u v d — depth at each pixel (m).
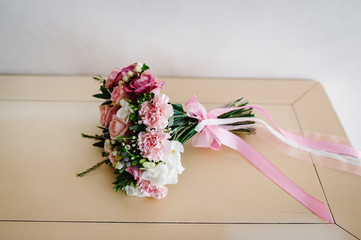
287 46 0.86
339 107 1.03
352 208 0.63
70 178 0.65
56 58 0.88
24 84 0.87
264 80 0.93
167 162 0.60
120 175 0.62
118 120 0.60
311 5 0.78
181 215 0.60
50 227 0.57
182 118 0.71
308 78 0.94
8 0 0.76
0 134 0.74
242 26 0.82
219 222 0.59
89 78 0.90
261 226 0.59
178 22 0.81
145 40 0.85
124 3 0.77
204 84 0.90
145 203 0.62
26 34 0.83
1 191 0.63
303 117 0.82
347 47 0.86
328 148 0.75
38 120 0.77
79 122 0.77
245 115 0.78
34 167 0.67
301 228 0.59
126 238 0.56
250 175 0.68
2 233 0.56
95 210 0.60
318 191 0.66
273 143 0.76
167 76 0.93
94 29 0.82
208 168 0.69
